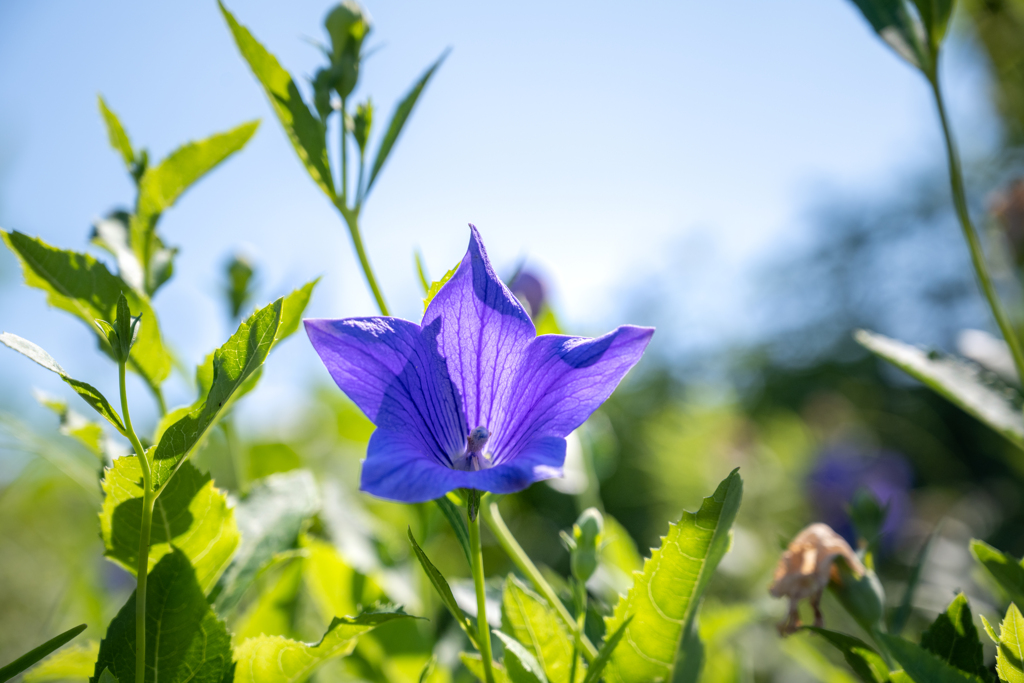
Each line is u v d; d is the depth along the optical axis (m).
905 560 0.59
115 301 0.20
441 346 0.18
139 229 0.22
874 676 0.18
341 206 0.21
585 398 0.17
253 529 0.22
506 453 0.18
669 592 0.17
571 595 0.22
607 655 0.16
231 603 0.20
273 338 0.17
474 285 0.18
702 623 0.25
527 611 0.18
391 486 0.15
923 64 0.22
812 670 0.28
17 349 0.15
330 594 0.26
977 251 0.22
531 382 0.18
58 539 0.49
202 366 0.18
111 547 0.18
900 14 0.22
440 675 0.24
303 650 0.18
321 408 0.49
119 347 0.16
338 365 0.16
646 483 0.64
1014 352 0.21
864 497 0.23
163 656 0.17
